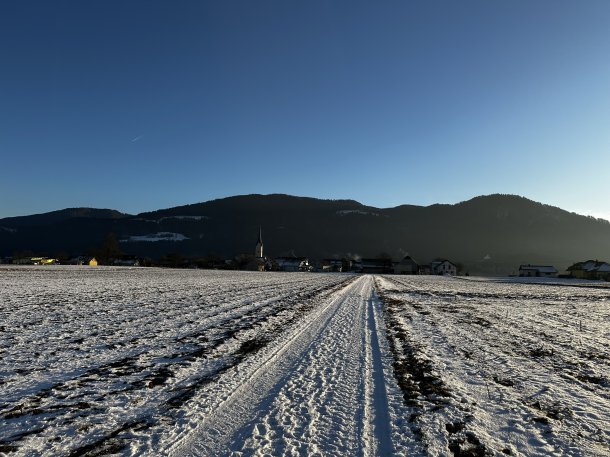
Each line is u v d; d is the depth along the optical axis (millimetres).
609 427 5891
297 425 5746
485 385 7707
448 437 5484
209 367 8492
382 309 20797
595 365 9305
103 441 5090
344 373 8344
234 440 5234
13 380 7227
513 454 5059
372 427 5754
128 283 33969
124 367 8258
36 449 4836
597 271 104188
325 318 16656
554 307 23703
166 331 12148
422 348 10930
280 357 9594
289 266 147875
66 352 9250
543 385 7754
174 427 5539
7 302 17609
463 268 177625
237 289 30797
